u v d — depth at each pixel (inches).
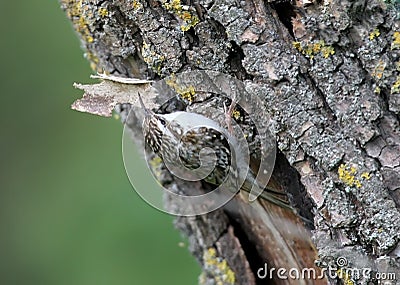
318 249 58.6
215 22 59.2
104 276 79.6
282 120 58.6
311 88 58.6
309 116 58.4
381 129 58.1
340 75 58.2
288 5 58.7
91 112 60.3
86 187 82.9
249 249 63.6
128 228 79.7
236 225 63.5
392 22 57.6
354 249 58.2
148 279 78.3
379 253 57.8
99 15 60.3
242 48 58.8
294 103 58.5
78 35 62.6
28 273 83.9
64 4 62.2
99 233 80.6
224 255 63.7
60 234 82.6
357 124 58.1
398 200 57.8
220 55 59.5
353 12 57.7
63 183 83.8
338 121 58.3
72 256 81.5
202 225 63.7
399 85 57.8
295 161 58.7
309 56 58.4
